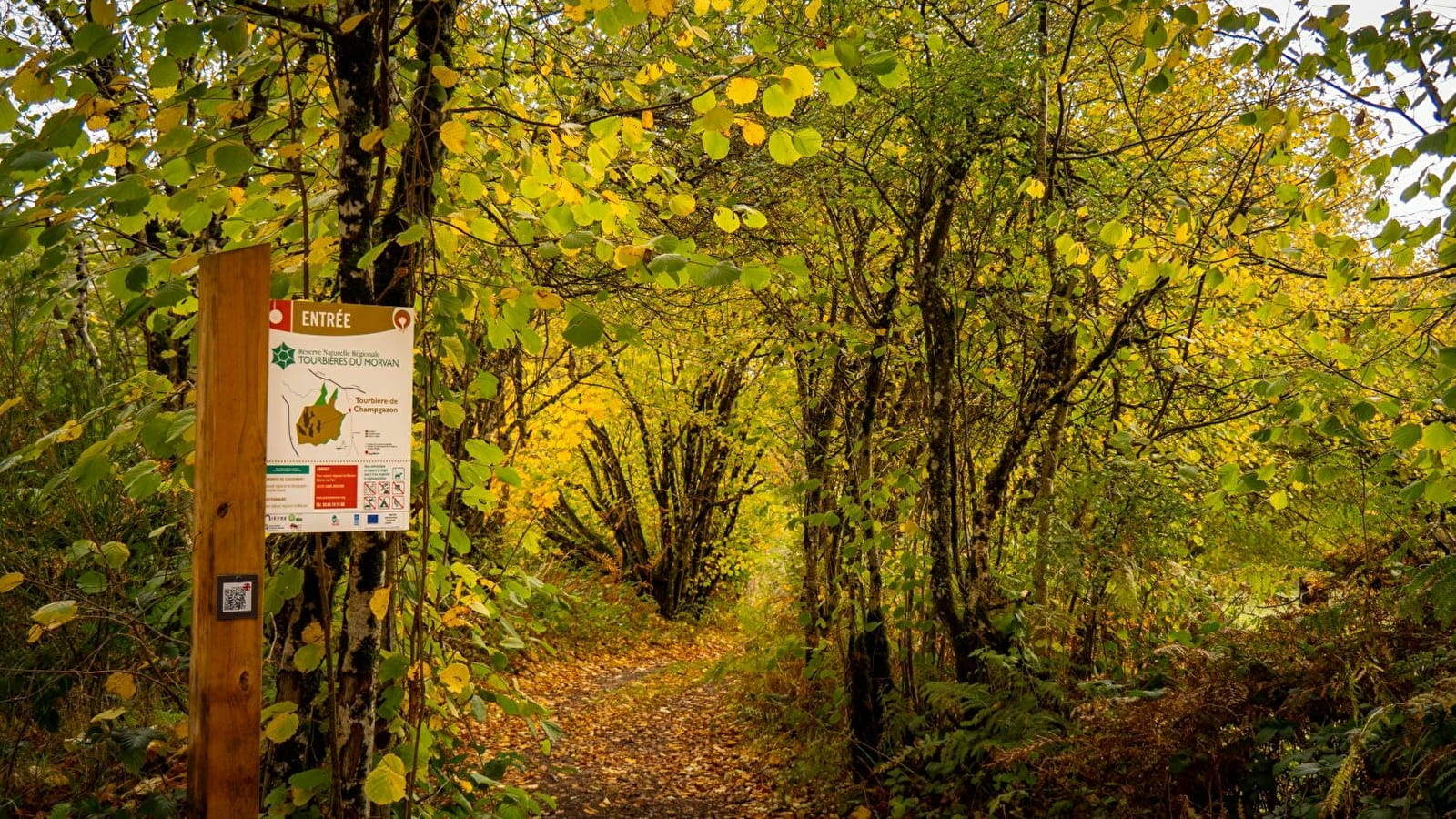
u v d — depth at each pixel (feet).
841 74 8.73
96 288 14.53
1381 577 13.65
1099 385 20.67
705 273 8.45
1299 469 13.64
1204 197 19.19
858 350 20.43
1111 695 15.29
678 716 31.42
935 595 18.89
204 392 6.75
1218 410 20.01
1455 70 11.07
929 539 20.40
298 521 7.29
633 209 11.53
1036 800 15.84
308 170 9.73
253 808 6.66
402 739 10.40
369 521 7.52
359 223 8.89
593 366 32.17
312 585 9.75
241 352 6.80
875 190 19.62
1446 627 11.59
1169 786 12.98
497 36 15.51
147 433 8.04
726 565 53.16
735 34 17.98
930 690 17.39
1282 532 17.47
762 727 27.50
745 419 38.75
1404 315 12.75
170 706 13.80
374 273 9.34
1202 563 18.19
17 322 15.02
